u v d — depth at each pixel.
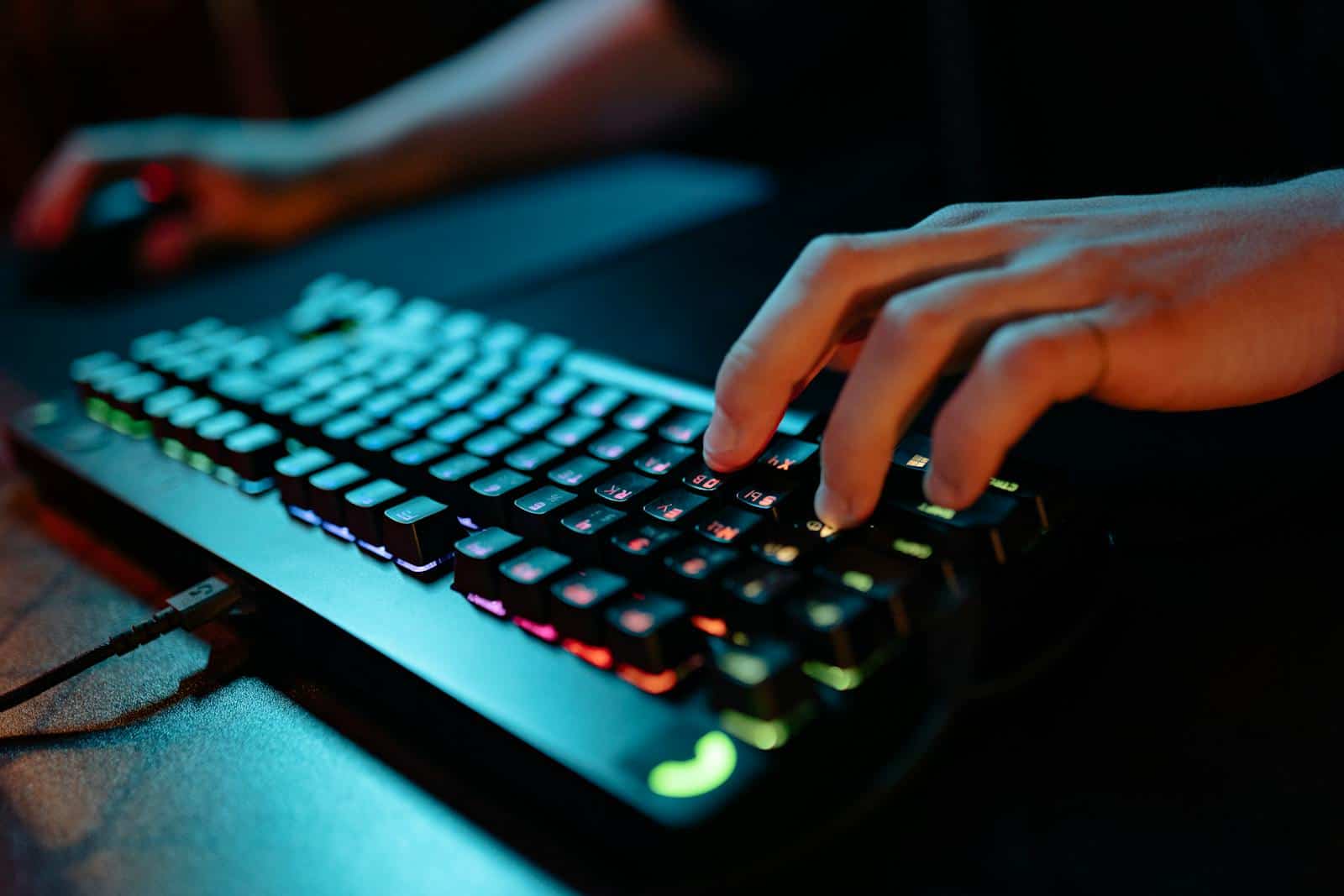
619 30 1.17
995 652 0.35
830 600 0.34
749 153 1.39
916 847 0.30
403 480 0.49
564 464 0.46
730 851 0.29
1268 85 0.82
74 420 0.65
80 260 1.04
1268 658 0.35
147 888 0.31
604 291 0.81
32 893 0.32
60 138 1.52
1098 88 0.89
